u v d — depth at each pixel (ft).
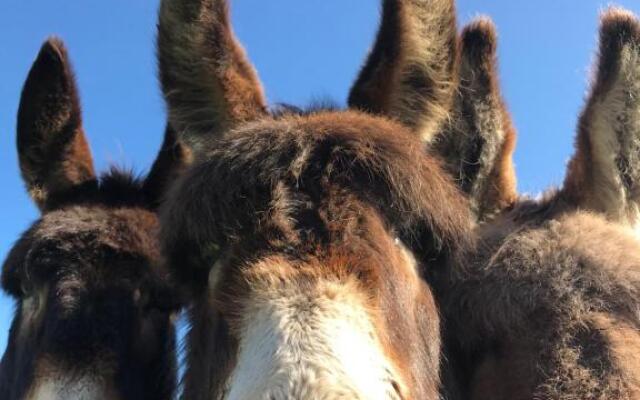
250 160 3.34
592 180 4.35
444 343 4.00
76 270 4.43
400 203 3.39
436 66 4.04
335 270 3.10
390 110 3.98
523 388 3.80
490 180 4.57
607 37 4.35
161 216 3.65
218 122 3.94
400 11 3.94
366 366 2.91
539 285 3.94
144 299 4.52
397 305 3.23
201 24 3.89
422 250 3.52
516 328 3.92
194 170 3.48
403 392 3.03
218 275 3.30
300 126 3.47
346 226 3.21
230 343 3.13
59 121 5.08
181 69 3.95
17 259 4.60
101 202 4.87
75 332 4.27
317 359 2.85
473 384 4.00
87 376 4.21
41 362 4.23
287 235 3.18
